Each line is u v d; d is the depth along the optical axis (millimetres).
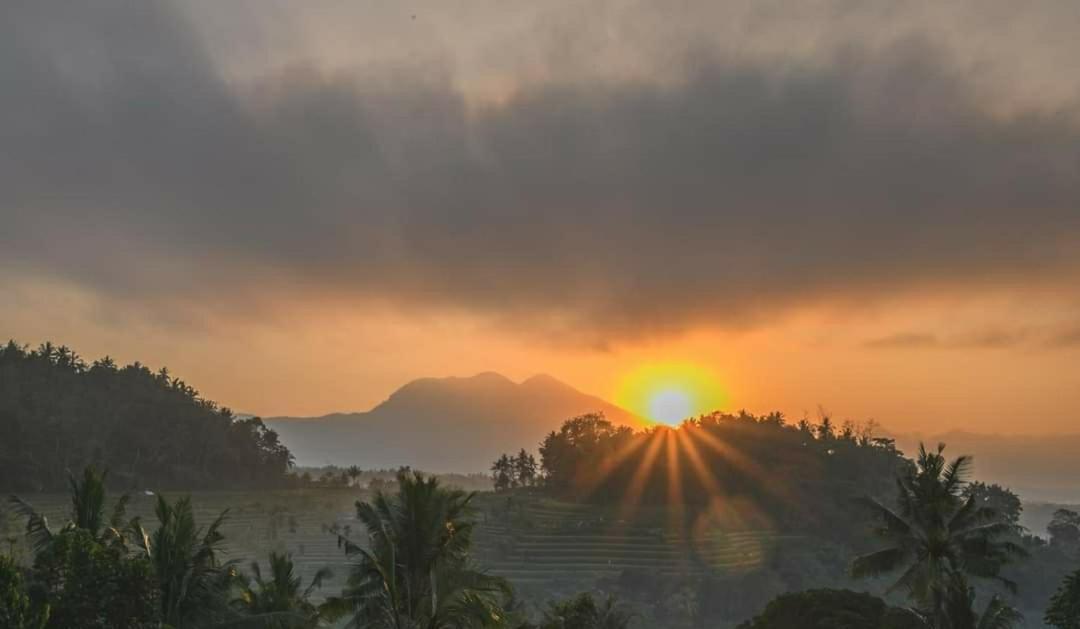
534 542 167875
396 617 36500
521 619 60125
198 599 37562
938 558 53688
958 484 54938
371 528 38531
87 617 31859
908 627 52094
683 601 142000
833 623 53906
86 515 40219
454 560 39219
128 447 199125
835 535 182625
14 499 39969
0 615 27203
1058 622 43500
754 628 58812
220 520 40406
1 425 171750
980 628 48438
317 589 126812
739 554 165000
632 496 199625
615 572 153250
